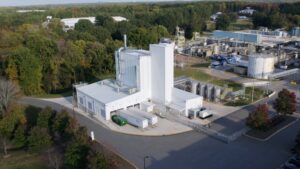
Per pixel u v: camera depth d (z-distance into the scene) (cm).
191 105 7375
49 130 6425
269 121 6381
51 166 5378
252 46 14788
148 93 7862
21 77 9550
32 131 5869
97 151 4988
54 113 6694
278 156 5362
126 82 8150
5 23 19338
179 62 12838
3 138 6438
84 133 5628
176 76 10669
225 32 17650
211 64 12338
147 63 7569
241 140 6006
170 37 18925
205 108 7481
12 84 7738
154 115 7081
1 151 6194
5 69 9875
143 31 16125
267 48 14662
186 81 9444
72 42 12669
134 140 6206
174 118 7181
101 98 7462
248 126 6378
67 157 5112
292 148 5456
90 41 14300
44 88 10288
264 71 10412
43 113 6550
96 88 8238
